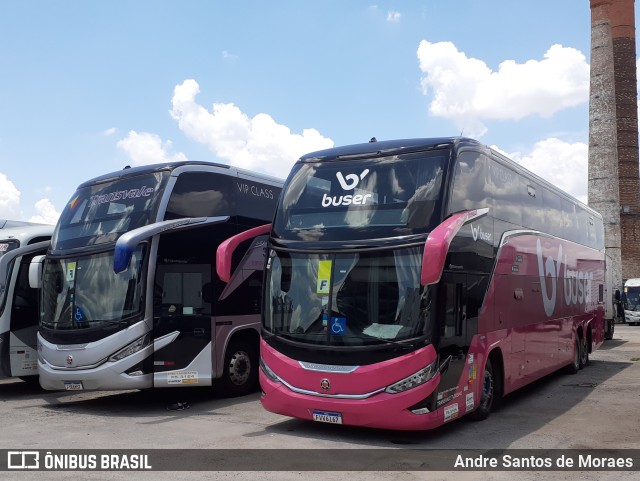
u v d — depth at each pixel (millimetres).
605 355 20219
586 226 17516
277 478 6512
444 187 8219
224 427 9125
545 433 8672
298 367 8234
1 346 12312
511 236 10711
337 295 8203
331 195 8852
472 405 8828
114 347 10320
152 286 10562
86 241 11180
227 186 12297
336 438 8352
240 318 12008
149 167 11641
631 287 42625
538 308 12148
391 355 7773
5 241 13102
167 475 6633
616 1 52438
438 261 7184
